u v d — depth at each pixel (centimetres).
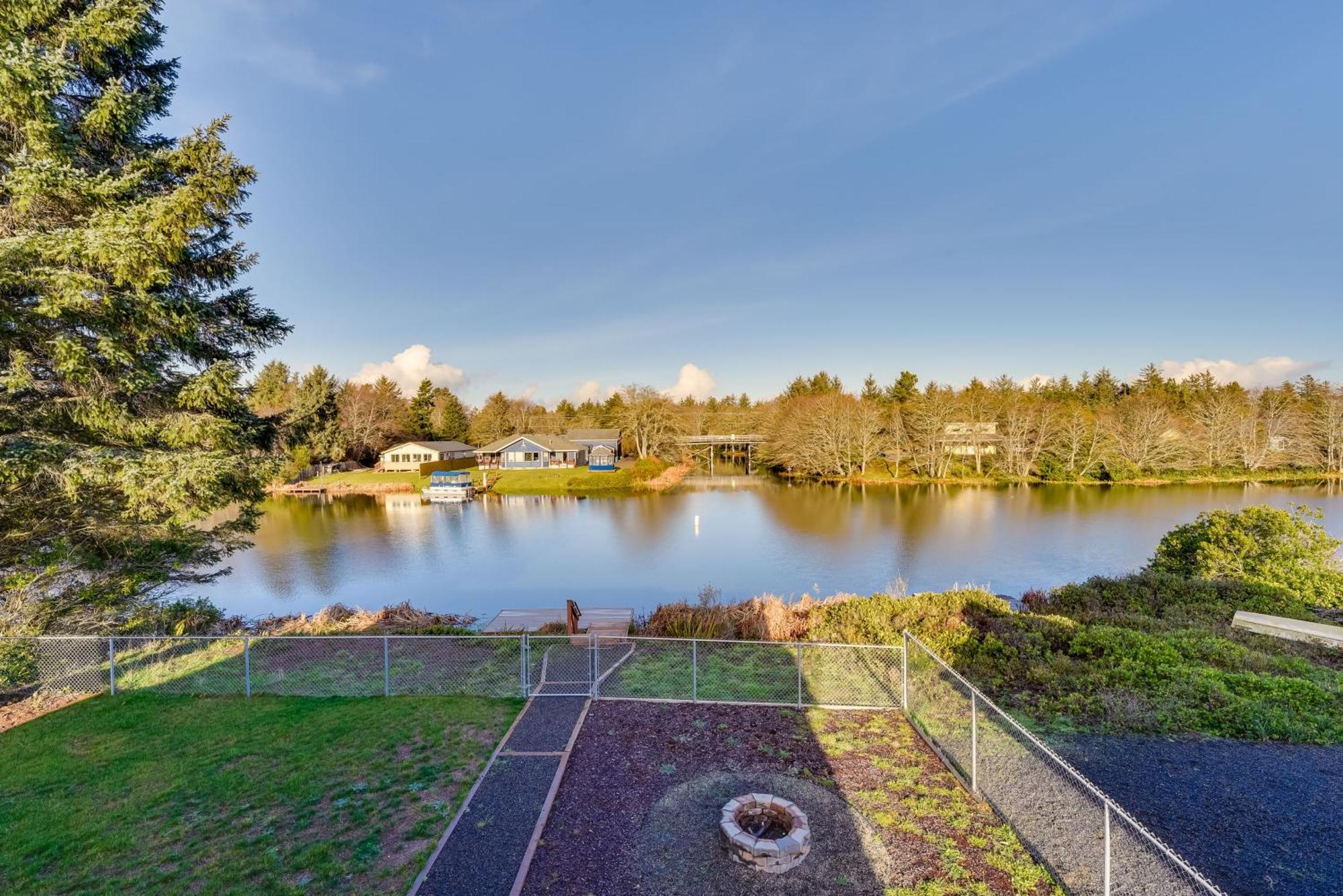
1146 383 9138
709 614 1429
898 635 1198
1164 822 602
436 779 688
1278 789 654
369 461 7588
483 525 3450
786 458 6209
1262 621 876
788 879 532
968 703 888
